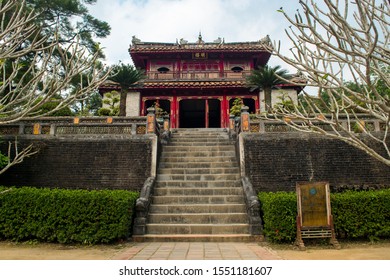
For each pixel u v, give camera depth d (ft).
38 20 70.79
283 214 28.30
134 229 31.14
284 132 43.70
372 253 24.35
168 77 93.76
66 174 41.93
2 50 17.87
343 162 41.37
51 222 28.66
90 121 47.80
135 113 88.43
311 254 24.13
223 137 57.72
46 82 19.66
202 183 40.60
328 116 43.78
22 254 24.57
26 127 45.44
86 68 18.62
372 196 29.35
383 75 15.38
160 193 38.78
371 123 44.19
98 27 84.69
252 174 41.34
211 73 93.81
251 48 94.07
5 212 29.37
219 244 28.53
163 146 51.29
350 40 13.78
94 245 27.99
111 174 41.91
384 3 15.58
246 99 93.86
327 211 27.25
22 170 42.14
